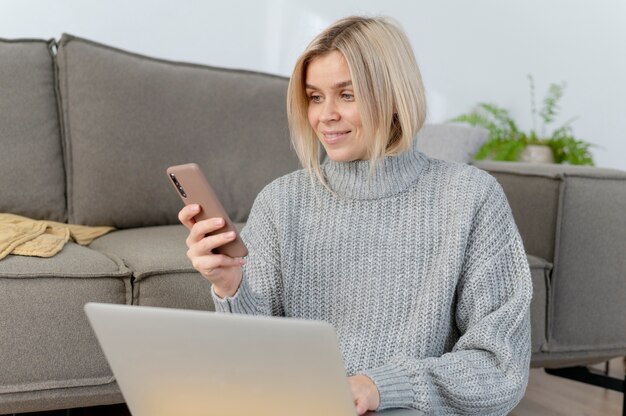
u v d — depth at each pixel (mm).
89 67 2340
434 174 1366
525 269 1317
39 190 2266
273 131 2549
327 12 3268
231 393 926
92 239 2197
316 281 1359
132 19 2867
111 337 960
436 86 3613
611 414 2406
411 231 1332
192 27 2988
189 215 1130
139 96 2379
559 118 3893
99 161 2307
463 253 1307
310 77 1278
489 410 1208
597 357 2336
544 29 3824
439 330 1298
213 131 2463
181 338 910
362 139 1295
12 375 1641
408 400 1151
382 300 1324
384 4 3414
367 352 1306
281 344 869
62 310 1679
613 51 3986
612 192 2316
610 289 2316
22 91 2273
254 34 3119
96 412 2193
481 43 3688
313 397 899
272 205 1390
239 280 1212
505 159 3463
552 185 2273
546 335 2230
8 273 1637
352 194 1349
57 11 2727
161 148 2385
